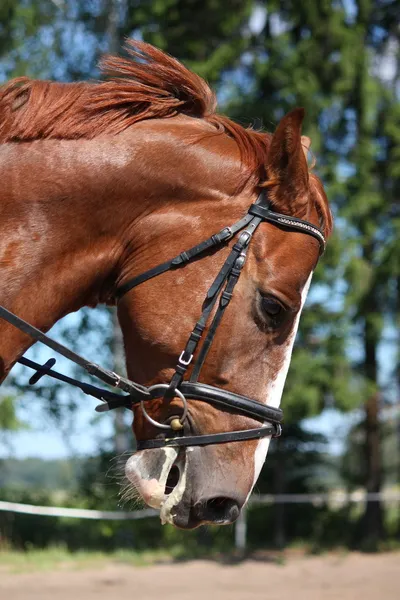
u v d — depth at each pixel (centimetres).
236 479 273
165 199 284
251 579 1148
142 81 303
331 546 1638
